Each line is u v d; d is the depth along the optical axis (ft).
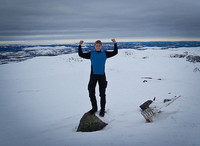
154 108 14.60
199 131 8.48
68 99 42.83
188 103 14.26
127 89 49.62
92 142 8.98
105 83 12.29
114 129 11.05
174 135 8.44
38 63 252.42
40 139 11.67
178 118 10.87
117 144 8.26
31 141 11.66
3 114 30.81
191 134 8.28
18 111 33.24
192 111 11.99
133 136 9.07
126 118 13.48
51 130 14.33
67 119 18.15
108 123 12.48
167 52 375.25
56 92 53.98
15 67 221.46
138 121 12.42
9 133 16.92
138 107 18.30
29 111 32.78
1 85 71.46
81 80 76.33
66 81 75.41
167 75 110.32
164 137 8.39
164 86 49.44
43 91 56.65
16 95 51.96
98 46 11.39
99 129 11.82
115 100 34.09
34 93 54.08
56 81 76.48
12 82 78.28
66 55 337.72
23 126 20.17
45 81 77.61
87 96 45.34
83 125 12.12
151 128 9.98
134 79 71.31
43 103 40.09
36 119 25.38
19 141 12.40
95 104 13.00
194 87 44.80
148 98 30.73
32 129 17.54
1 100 45.47
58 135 11.98
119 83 63.10
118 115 14.34
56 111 31.17
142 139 8.46
